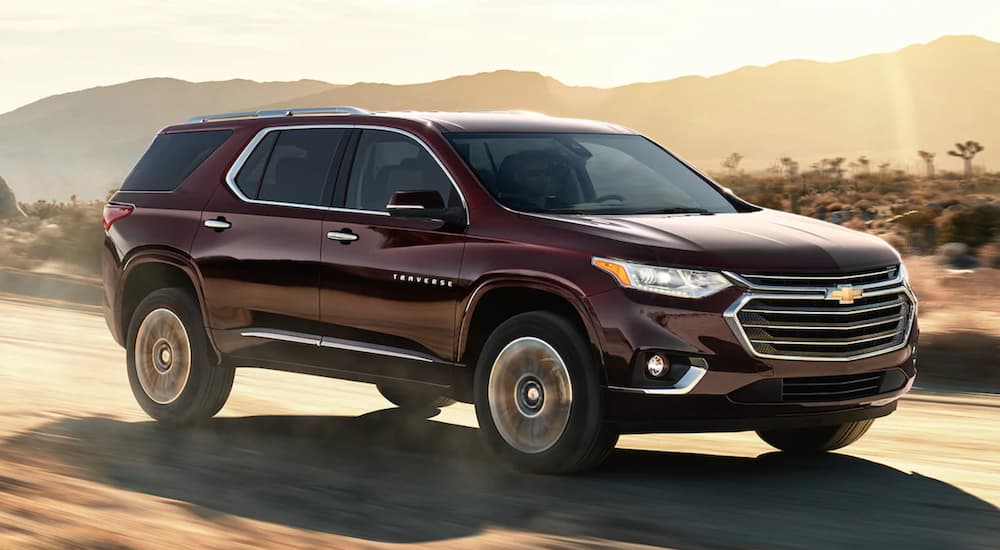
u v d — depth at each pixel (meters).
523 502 6.32
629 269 6.61
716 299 6.48
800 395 6.65
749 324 6.50
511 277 6.97
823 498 6.49
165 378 8.95
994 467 7.45
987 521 5.96
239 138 8.72
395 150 7.82
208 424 9.03
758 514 6.08
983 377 12.20
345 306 7.78
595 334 6.66
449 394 7.46
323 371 8.00
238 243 8.37
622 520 5.91
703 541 5.48
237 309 8.40
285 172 8.34
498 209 7.22
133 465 7.16
